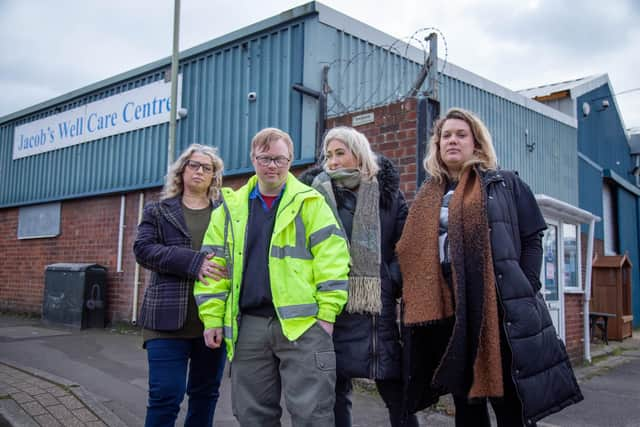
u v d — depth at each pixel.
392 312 2.73
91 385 5.03
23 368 5.43
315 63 6.70
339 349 2.65
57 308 9.30
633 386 6.05
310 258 2.54
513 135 10.30
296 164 6.69
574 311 7.50
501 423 2.49
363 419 4.19
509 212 2.49
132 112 9.54
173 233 3.04
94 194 9.88
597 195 13.62
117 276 9.26
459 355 2.39
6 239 12.14
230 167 7.69
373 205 2.72
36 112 11.80
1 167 12.66
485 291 2.38
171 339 2.88
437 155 2.77
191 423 3.07
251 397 2.54
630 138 17.28
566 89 12.81
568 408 5.01
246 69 7.67
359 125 5.68
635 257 15.72
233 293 2.56
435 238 2.58
